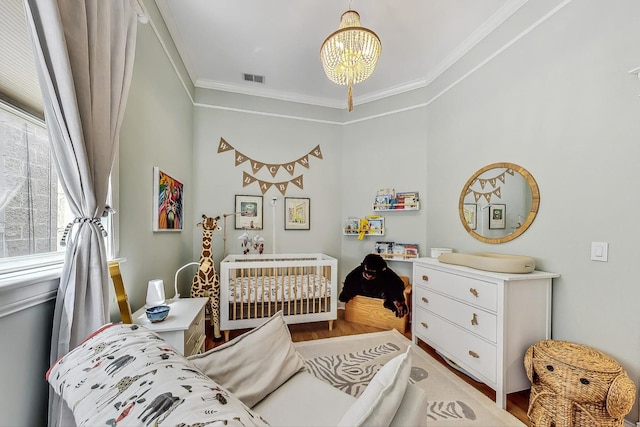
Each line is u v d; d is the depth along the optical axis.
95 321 1.04
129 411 0.52
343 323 2.99
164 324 1.42
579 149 1.60
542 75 1.82
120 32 1.24
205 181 3.14
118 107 1.23
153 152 1.92
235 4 2.03
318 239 3.54
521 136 1.97
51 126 0.95
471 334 1.81
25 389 0.89
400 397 0.64
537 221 1.85
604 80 1.48
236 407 0.56
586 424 1.25
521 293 1.63
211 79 3.12
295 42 2.48
